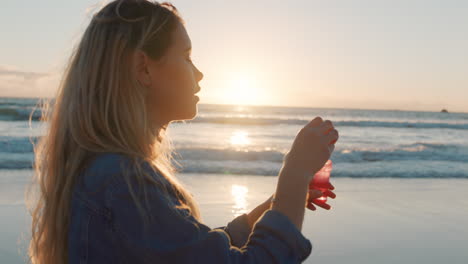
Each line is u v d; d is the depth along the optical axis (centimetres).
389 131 3117
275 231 76
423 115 8225
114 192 72
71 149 84
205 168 923
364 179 880
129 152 79
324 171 112
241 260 72
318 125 89
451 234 484
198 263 69
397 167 1045
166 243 69
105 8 91
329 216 543
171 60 89
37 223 93
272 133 2606
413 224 521
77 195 78
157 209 71
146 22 87
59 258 85
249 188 731
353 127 3412
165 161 109
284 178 82
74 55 92
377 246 432
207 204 592
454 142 2320
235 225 120
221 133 2447
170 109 91
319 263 379
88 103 83
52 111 93
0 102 5294
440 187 800
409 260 397
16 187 680
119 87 85
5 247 395
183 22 95
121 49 85
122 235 70
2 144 1216
